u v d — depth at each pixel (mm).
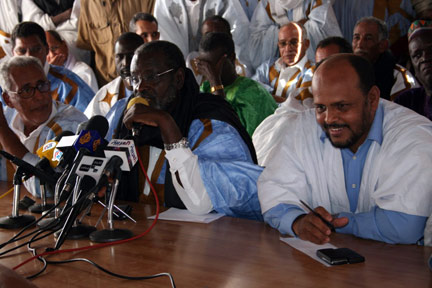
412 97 3727
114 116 3109
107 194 2088
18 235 1738
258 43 6887
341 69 1897
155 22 5816
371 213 1942
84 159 1834
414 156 1888
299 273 1549
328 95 1904
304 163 2174
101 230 1907
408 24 6652
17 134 2957
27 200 2424
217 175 2393
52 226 1792
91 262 1569
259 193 2186
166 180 2633
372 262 1660
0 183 3064
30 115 2871
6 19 7578
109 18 6957
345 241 1909
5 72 2793
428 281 1494
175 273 1535
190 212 2414
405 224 1845
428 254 1754
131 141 1906
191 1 6883
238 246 1834
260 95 4504
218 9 6859
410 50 3668
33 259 1654
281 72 6105
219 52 4301
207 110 2701
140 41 4453
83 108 5043
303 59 5883
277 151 2250
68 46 7258
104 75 7098
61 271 1542
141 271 1555
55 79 5016
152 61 2520
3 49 7461
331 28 6551
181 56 2648
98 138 1963
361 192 2092
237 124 2742
